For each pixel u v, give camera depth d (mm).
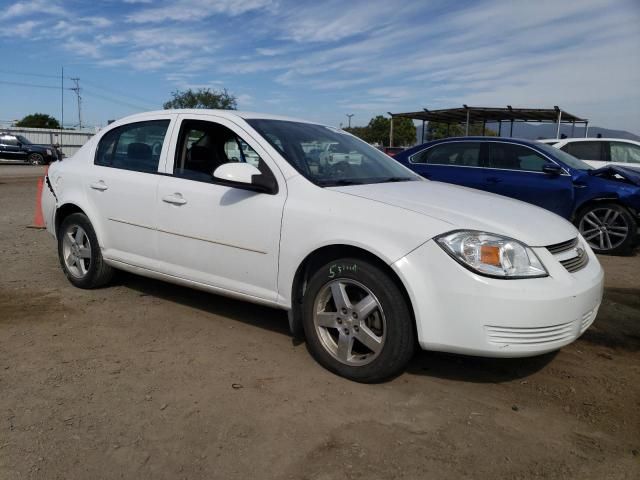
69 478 2303
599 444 2670
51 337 3816
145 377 3242
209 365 3430
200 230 3840
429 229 2957
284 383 3203
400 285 3033
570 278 3012
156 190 4109
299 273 3418
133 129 4559
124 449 2516
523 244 2949
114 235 4484
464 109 16359
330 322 3299
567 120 17812
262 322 4219
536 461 2512
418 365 3516
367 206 3184
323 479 2340
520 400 3096
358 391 3129
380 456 2510
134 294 4836
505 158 7844
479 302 2811
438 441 2648
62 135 42250
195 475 2350
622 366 3592
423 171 8359
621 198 7039
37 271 5578
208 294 4891
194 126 4141
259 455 2498
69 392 3029
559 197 7410
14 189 14812
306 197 3387
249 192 3611
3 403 2887
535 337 2852
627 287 5566
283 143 3791
